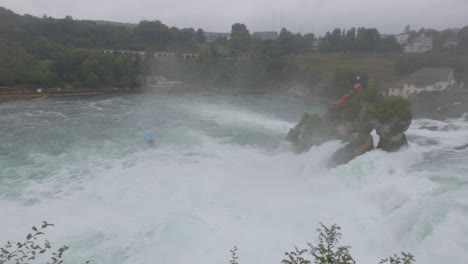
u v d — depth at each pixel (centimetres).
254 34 19750
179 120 5572
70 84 8950
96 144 4084
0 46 9331
